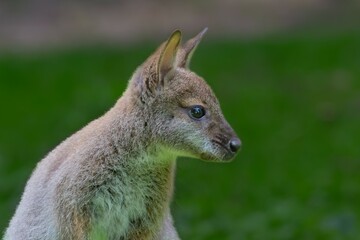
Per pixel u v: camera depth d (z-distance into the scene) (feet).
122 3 109.91
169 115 30.71
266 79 79.46
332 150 62.08
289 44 90.68
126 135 30.68
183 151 30.91
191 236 46.88
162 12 109.60
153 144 30.83
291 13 113.09
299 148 62.54
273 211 50.08
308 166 59.06
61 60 85.87
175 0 111.75
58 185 30.71
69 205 30.48
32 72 81.00
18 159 59.11
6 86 76.74
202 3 112.47
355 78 79.20
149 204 31.24
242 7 113.09
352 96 74.08
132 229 31.35
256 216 49.37
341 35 95.09
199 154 30.91
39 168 32.48
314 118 68.64
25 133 64.44
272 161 59.88
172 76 30.86
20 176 54.13
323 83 77.92
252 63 84.58
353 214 49.60
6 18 103.96
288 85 77.36
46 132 64.34
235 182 55.88
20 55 89.76
